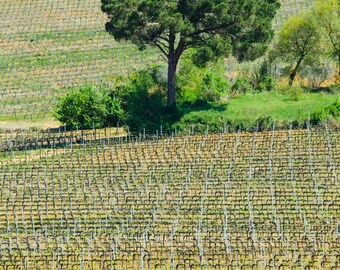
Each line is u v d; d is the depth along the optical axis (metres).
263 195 141.62
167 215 137.25
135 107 177.50
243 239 128.62
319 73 197.38
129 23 173.62
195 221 134.62
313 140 162.12
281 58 198.50
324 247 125.31
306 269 120.25
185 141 164.12
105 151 162.12
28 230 134.38
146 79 182.00
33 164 157.62
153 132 173.25
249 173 149.50
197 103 184.12
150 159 158.00
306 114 173.75
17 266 122.81
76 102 179.12
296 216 135.62
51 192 145.88
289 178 148.00
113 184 148.75
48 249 127.00
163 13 172.25
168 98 179.12
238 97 190.88
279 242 126.31
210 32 177.75
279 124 170.38
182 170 152.88
